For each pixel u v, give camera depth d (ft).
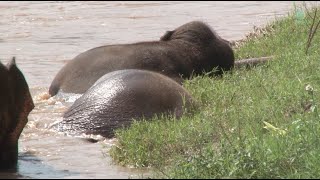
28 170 68.54
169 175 63.93
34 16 166.30
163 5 183.32
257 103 79.30
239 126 71.15
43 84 103.76
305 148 66.18
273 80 86.94
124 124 80.23
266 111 76.74
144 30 148.77
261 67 96.32
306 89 79.15
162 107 81.35
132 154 71.46
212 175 62.18
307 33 107.04
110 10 175.01
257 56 107.86
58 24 156.46
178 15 167.53
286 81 84.58
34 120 85.25
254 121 74.74
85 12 171.83
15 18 164.04
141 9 176.55
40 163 71.10
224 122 75.51
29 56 123.54
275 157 64.13
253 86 86.17
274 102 78.33
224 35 138.41
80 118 82.17
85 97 84.23
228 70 102.12
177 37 103.30
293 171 62.90
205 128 74.02
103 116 81.30
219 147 68.18
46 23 157.99
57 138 79.82
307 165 63.41
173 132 73.61
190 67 101.19
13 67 65.51
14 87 65.57
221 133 72.64
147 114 80.79
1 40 138.82
